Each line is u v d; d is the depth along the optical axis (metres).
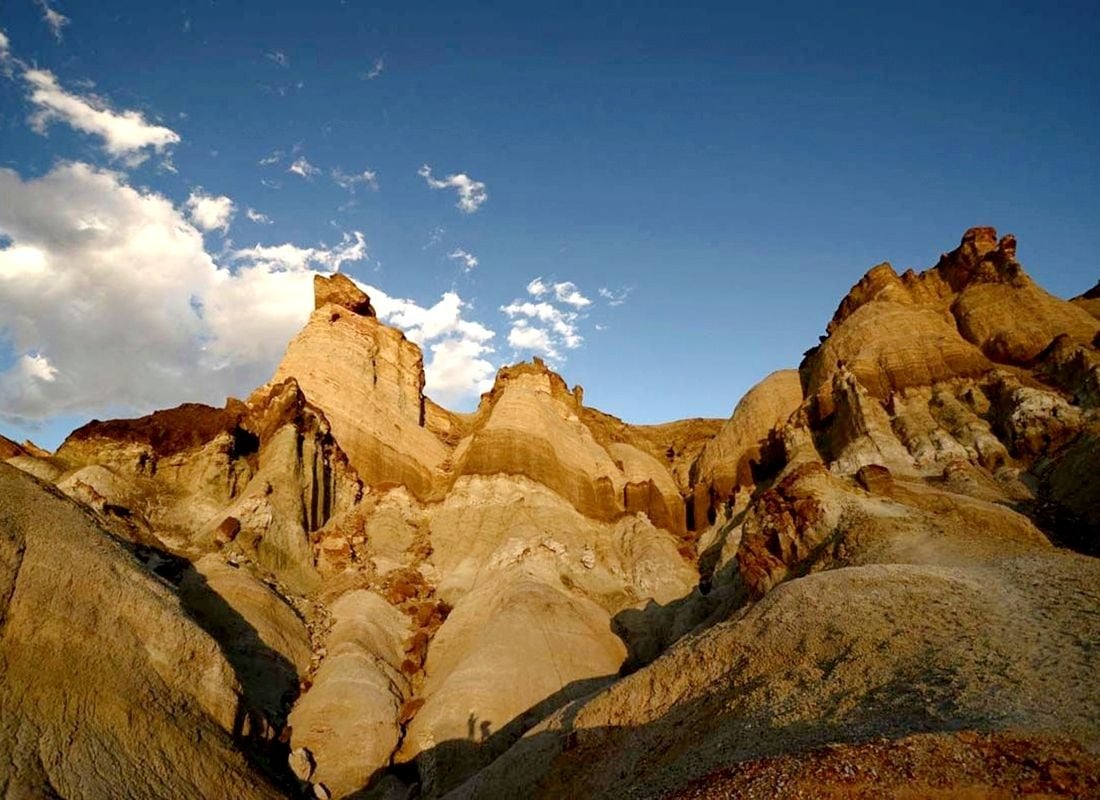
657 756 28.33
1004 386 67.69
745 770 19.08
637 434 117.69
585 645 52.16
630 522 76.44
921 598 29.03
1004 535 41.69
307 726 41.84
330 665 47.62
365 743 41.53
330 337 88.81
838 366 81.38
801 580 33.69
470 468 77.25
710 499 86.94
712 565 69.12
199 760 30.78
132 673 31.45
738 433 92.50
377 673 47.47
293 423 71.00
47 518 33.38
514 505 72.94
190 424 70.25
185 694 33.91
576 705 38.84
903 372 74.56
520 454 78.31
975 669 22.81
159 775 28.12
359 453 80.06
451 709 43.22
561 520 72.25
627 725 33.31
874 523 40.53
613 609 61.34
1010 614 26.80
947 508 44.34
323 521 69.25
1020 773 16.28
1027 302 78.19
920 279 93.88
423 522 74.50
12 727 24.62
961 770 16.69
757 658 30.22
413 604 59.16
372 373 90.31
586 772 31.59
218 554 54.19
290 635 49.91
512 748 38.03
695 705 30.38
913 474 61.25
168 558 51.81
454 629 54.59
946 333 77.94
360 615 54.00
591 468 85.62
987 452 60.84
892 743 18.19
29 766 23.66
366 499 75.62
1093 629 24.55
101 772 25.84
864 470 50.47
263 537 58.69
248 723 37.56
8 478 34.22
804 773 17.66
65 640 29.39
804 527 44.00
